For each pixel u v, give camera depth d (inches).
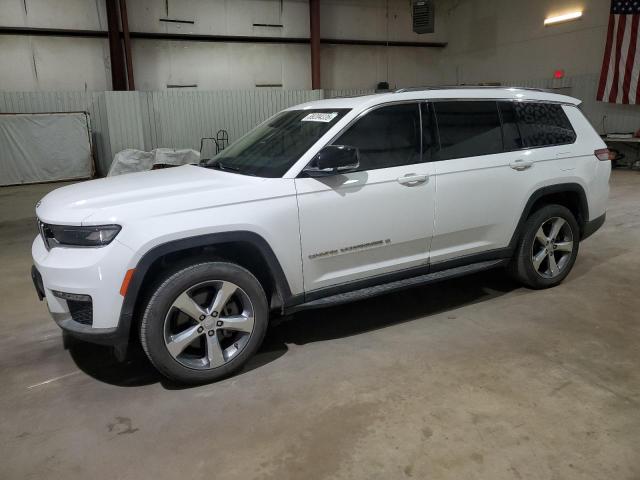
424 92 141.4
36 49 556.4
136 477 86.7
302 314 155.7
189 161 528.1
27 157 519.2
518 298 162.1
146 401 110.3
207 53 633.6
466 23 737.6
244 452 92.0
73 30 561.3
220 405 107.3
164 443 95.4
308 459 89.5
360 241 128.5
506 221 151.9
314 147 124.0
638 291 165.9
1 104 538.3
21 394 115.1
